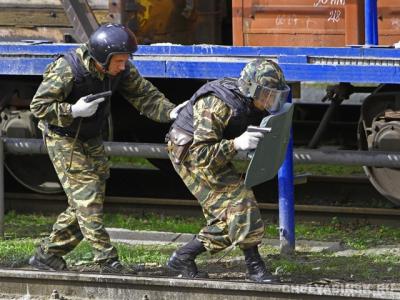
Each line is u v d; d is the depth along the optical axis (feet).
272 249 55.01
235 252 53.16
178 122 44.60
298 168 74.79
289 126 43.68
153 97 46.50
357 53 54.65
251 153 42.37
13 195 66.49
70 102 45.11
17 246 55.16
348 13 59.67
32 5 63.26
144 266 49.49
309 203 65.16
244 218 43.62
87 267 49.55
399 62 51.60
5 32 64.18
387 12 59.52
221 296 44.09
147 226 61.00
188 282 44.27
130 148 59.16
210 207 44.21
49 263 47.44
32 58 58.80
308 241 56.13
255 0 61.67
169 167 69.77
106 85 45.14
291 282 46.70
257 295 43.68
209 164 42.93
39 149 59.41
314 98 84.89
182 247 46.39
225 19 68.95
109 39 43.73
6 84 64.03
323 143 70.95
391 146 57.82
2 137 60.13
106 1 61.00
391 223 59.82
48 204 65.77
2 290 46.55
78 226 47.11
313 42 60.75
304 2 60.64
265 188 68.13
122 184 70.85
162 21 64.44
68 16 61.41
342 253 53.93
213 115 42.68
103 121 46.26
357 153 56.08
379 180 59.47
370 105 58.59
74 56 44.62
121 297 45.16
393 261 51.78
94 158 46.85
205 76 55.52
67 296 45.83
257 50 56.39
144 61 56.70
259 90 42.32
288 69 53.16
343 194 66.23
